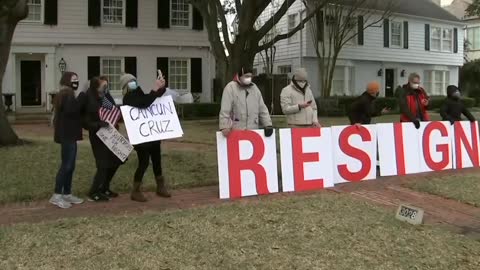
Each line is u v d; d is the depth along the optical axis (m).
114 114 6.68
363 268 4.53
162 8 23.28
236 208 6.34
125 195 7.16
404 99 9.02
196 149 11.30
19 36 21.19
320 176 7.76
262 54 27.72
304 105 7.61
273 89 23.08
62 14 21.77
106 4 22.56
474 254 4.98
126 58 22.97
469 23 40.72
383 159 8.58
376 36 28.61
